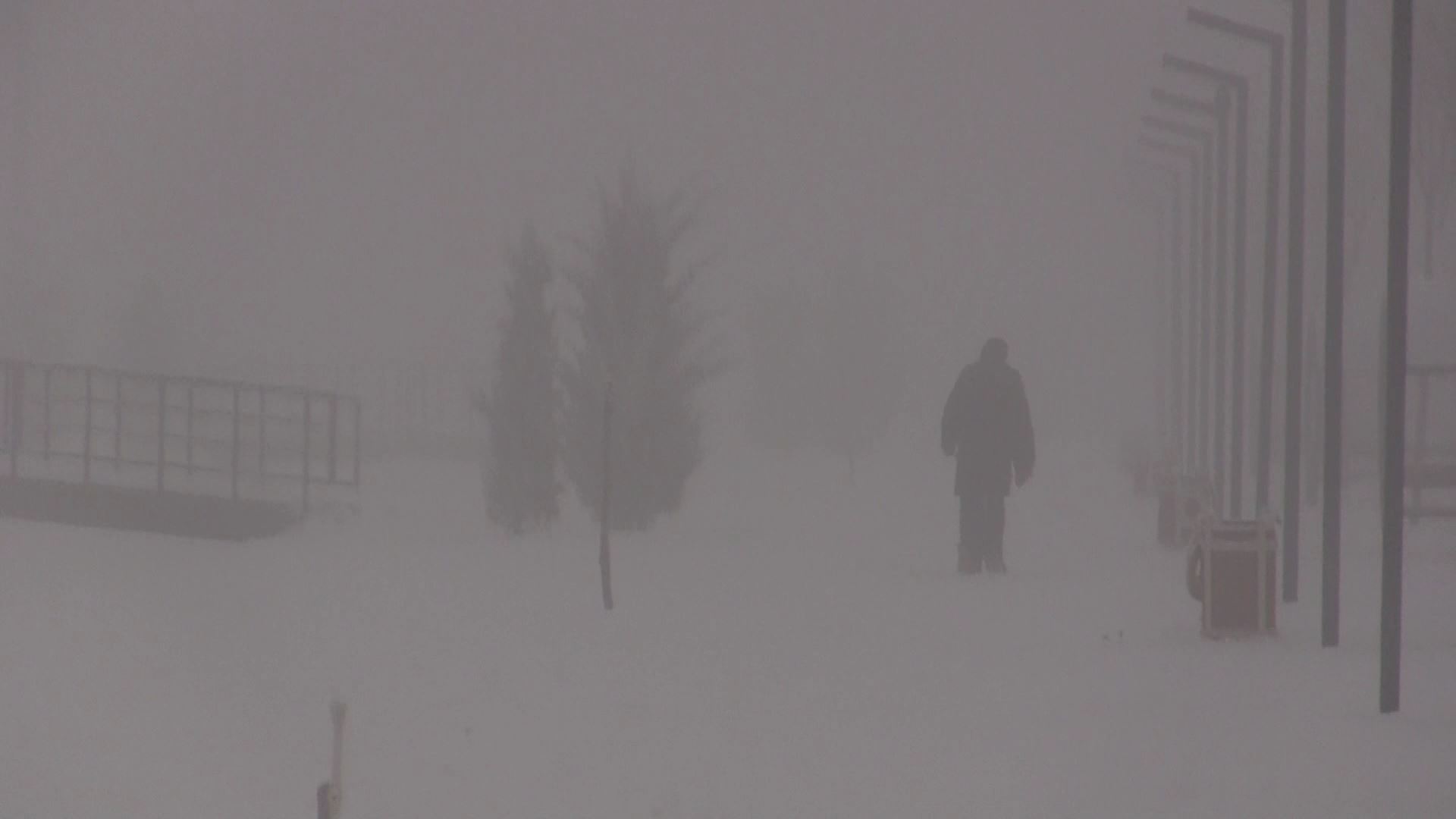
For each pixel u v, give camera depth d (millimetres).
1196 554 48000
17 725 34125
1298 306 55562
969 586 61094
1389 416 35562
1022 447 65625
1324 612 45156
